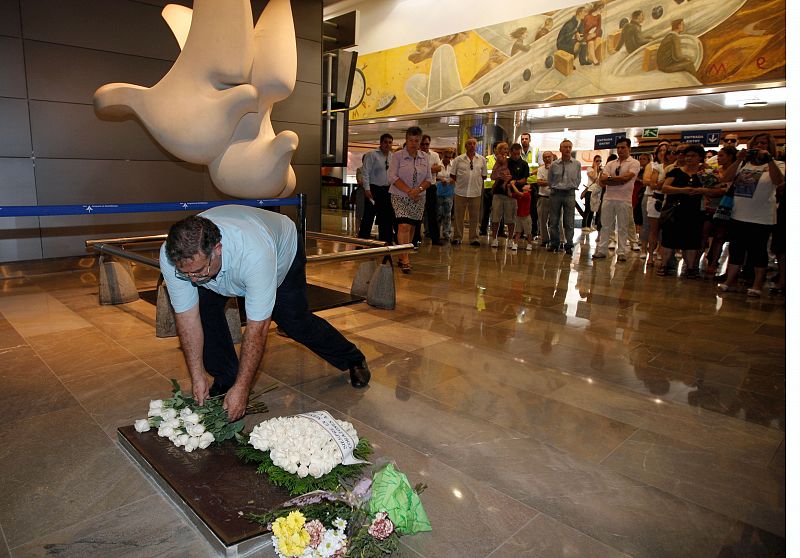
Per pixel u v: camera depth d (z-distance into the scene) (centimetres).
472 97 1183
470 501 217
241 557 181
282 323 284
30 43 603
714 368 374
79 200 654
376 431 270
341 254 436
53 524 195
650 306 543
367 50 1392
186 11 561
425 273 680
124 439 244
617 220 823
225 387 281
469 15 1166
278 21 514
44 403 290
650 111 1188
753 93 976
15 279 587
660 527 206
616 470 244
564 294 585
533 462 247
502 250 909
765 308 550
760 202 585
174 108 498
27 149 615
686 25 861
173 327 399
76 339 391
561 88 1030
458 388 326
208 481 210
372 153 718
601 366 371
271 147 509
